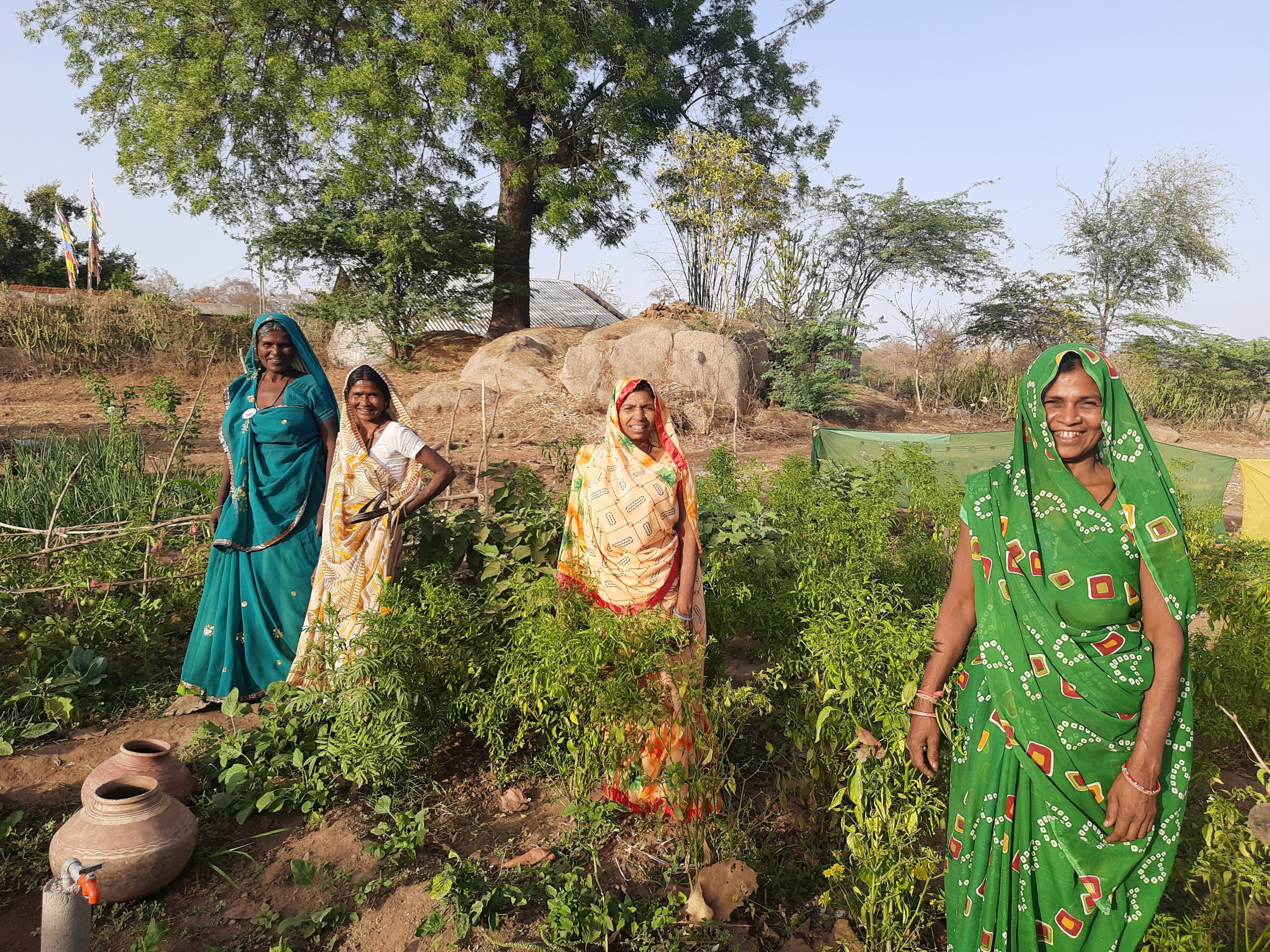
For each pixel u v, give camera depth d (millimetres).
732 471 7812
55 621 4797
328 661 3830
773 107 25828
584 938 2676
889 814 2842
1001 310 26656
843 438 9156
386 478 4281
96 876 2803
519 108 21906
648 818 3420
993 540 2236
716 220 19734
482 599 4148
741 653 4941
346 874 3088
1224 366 23750
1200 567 4812
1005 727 2213
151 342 20141
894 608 3545
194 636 4438
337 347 21484
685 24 23422
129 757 3281
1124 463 2088
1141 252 26906
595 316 29359
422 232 19750
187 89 19188
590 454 3523
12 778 3660
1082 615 2113
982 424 22750
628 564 3445
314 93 18844
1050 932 2203
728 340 17438
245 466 4406
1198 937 2406
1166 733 2061
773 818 3459
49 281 34250
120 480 7691
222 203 20438
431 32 18797
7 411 14828
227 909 2928
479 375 17203
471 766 3865
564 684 3109
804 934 2836
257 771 3561
